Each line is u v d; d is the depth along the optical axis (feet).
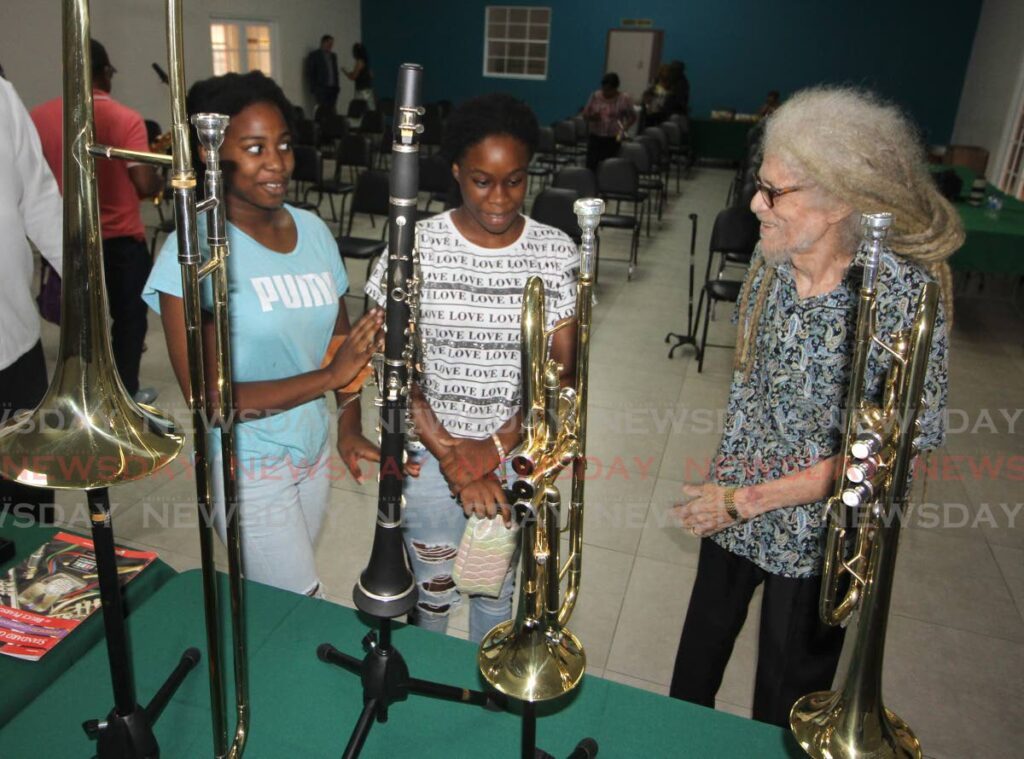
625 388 13.48
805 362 4.22
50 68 22.94
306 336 4.94
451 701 3.90
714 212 28.94
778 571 4.70
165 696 3.71
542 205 15.25
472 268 4.74
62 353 2.58
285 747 3.63
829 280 4.10
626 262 21.25
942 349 3.84
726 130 38.91
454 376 4.90
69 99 2.34
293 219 5.09
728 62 41.55
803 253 4.03
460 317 4.76
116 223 10.51
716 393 13.50
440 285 4.73
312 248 5.10
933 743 6.72
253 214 4.71
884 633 2.90
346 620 4.38
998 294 20.11
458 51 44.34
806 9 39.78
